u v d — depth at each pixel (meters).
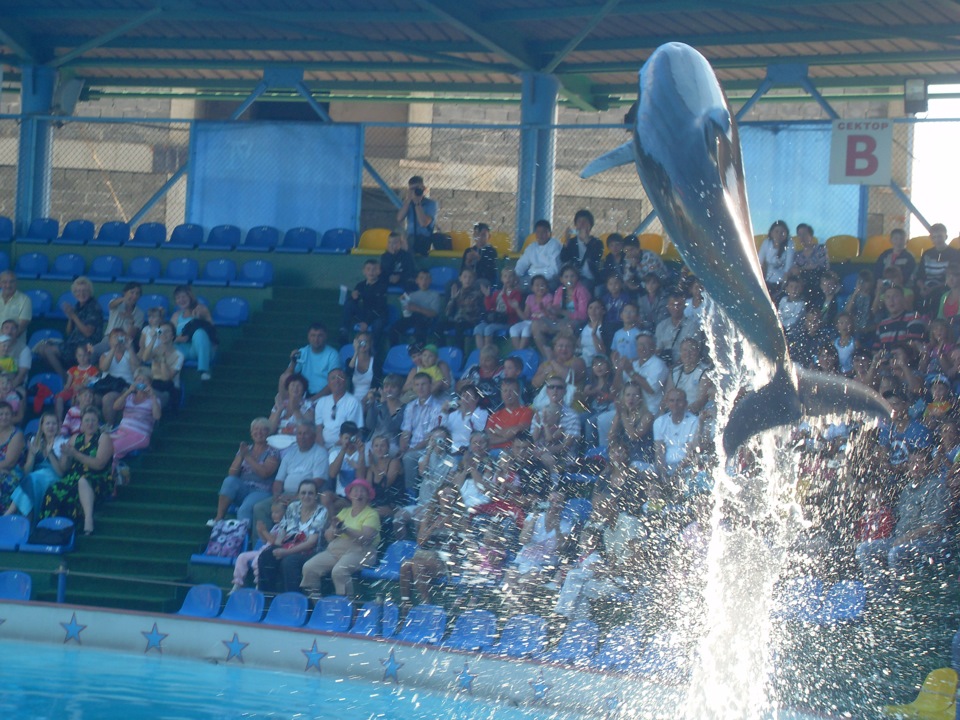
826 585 14.05
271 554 15.95
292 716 12.75
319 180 22.98
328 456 17.19
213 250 23.25
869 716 12.60
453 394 17.33
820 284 17.45
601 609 14.51
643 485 15.35
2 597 16.75
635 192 30.98
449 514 15.65
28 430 19.31
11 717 12.43
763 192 20.05
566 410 16.19
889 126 19.44
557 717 12.94
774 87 25.25
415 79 28.19
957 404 15.00
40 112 25.86
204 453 19.55
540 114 23.98
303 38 25.36
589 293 18.45
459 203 32.44
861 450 14.76
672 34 23.52
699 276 6.43
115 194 32.41
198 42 25.89
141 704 13.09
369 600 15.57
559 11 21.92
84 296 21.28
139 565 17.38
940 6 20.72
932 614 13.91
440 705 13.38
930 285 17.42
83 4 24.05
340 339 20.19
